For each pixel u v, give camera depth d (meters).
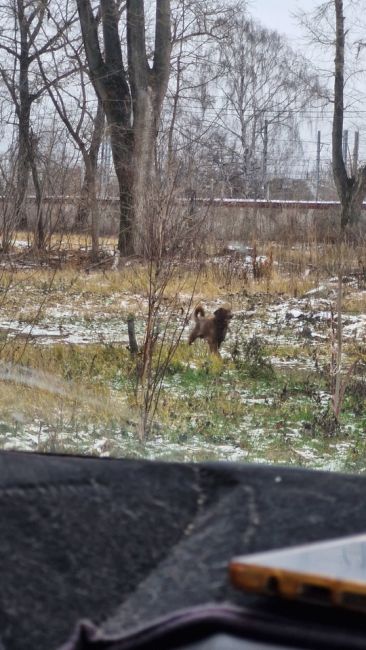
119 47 26.30
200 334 12.44
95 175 23.05
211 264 20.22
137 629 1.46
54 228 20.56
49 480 1.91
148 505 1.89
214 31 30.39
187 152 13.71
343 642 1.33
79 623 1.51
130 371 10.59
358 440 8.56
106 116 25.69
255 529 1.78
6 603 1.54
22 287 17.16
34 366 10.36
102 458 2.27
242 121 48.22
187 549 1.74
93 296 18.05
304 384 11.10
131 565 1.69
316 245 21.61
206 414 9.24
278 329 15.23
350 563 1.48
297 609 1.41
